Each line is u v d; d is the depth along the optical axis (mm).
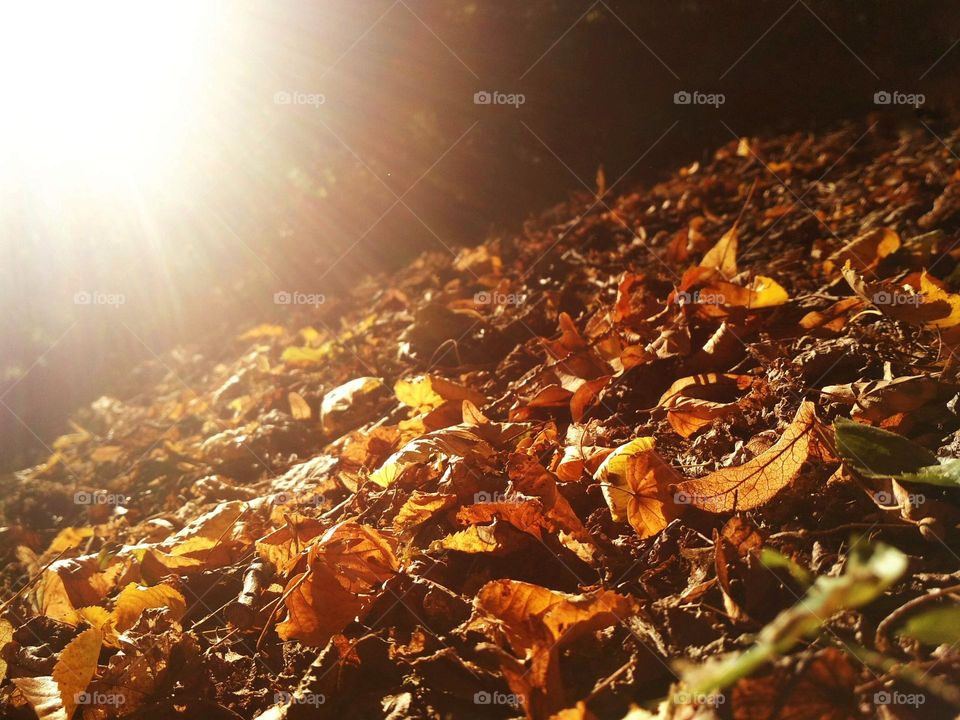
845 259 3064
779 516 1839
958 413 1976
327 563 1922
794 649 1461
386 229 8344
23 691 1917
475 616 1772
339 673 1736
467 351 3785
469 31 7945
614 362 2693
